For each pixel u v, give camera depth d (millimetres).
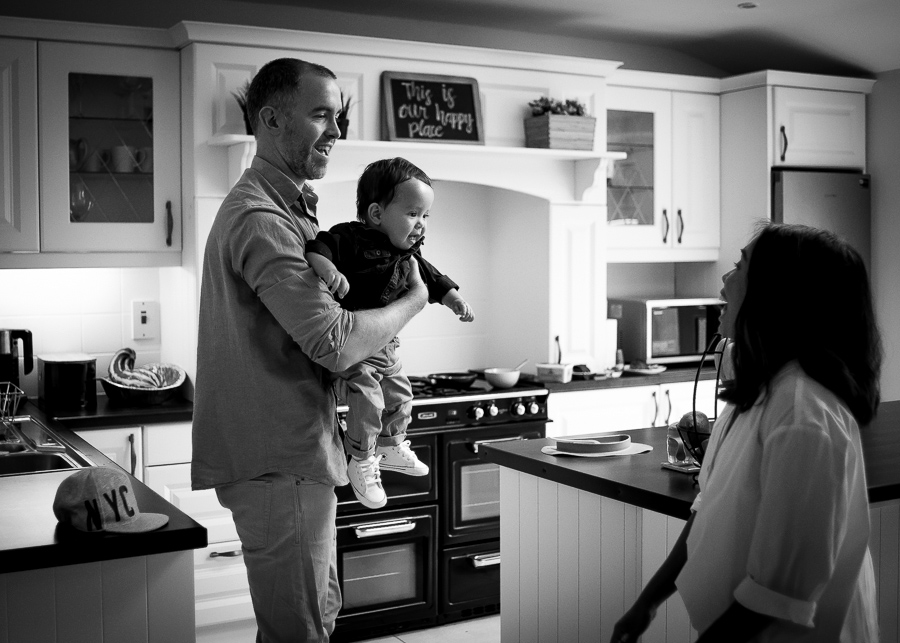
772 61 5180
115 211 3734
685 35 4871
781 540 1404
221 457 1806
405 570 3896
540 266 4473
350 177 3914
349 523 3742
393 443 2266
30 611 1763
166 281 4086
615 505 2385
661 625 2291
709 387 4688
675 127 4867
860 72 5090
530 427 4113
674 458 2408
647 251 4816
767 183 4773
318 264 1803
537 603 2682
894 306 4980
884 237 5020
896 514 2414
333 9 4344
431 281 2268
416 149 3941
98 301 4043
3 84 3531
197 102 3670
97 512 1820
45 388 3674
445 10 4402
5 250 3568
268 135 1857
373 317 1842
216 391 1807
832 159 4973
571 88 4410
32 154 3588
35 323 3939
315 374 1827
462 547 3980
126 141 3730
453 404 3941
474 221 4754
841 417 1458
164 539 1813
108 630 1820
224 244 1773
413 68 4031
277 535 1787
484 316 4809
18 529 1834
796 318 1511
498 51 4148
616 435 2791
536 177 4348
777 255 1534
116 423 3492
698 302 4848
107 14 3936
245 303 1780
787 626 1504
